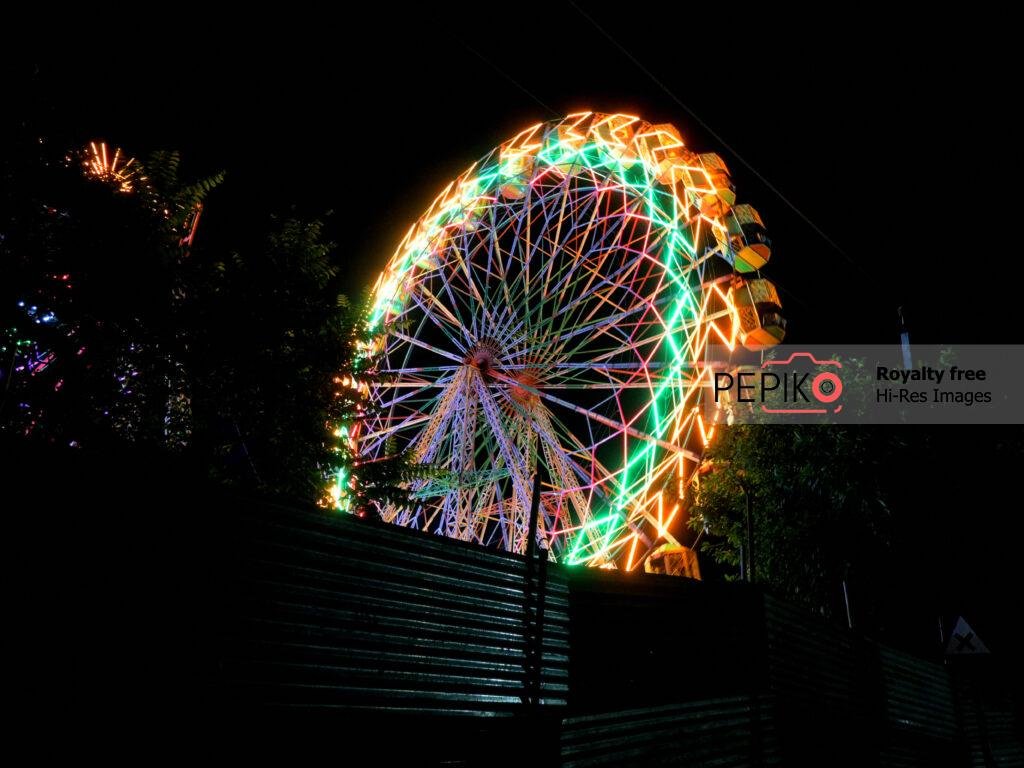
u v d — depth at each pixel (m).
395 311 21.84
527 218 21.55
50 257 7.61
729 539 17.42
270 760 3.71
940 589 16.20
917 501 15.74
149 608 3.38
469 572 5.05
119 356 8.38
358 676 4.12
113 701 3.22
